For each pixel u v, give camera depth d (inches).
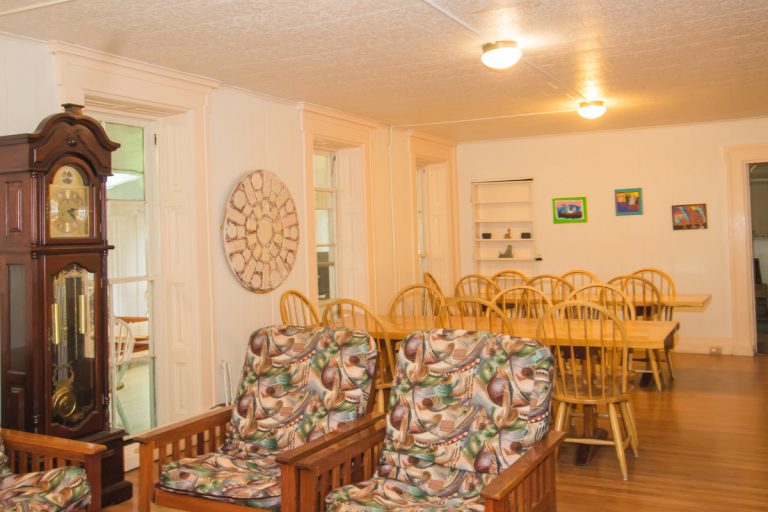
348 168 250.4
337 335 120.6
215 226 182.1
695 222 285.6
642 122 277.7
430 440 104.8
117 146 135.6
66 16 125.4
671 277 290.5
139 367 172.6
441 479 101.7
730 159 278.7
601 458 159.0
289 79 181.9
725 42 156.7
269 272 199.0
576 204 304.8
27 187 120.6
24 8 120.1
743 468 148.9
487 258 319.6
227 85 186.9
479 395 104.3
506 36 147.8
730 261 280.2
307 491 94.8
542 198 310.8
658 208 291.6
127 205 170.4
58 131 123.6
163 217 177.6
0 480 103.0
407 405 108.5
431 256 316.8
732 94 220.5
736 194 278.8
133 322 170.7
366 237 249.3
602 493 137.6
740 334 280.2
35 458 111.0
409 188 280.4
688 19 138.7
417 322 194.9
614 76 190.1
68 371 127.9
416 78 184.9
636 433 168.6
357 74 178.2
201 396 175.2
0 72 132.3
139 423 171.8
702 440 169.3
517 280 315.6
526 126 278.1
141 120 174.4
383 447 108.3
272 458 114.1
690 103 236.1
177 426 111.8
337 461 99.6
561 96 217.3
